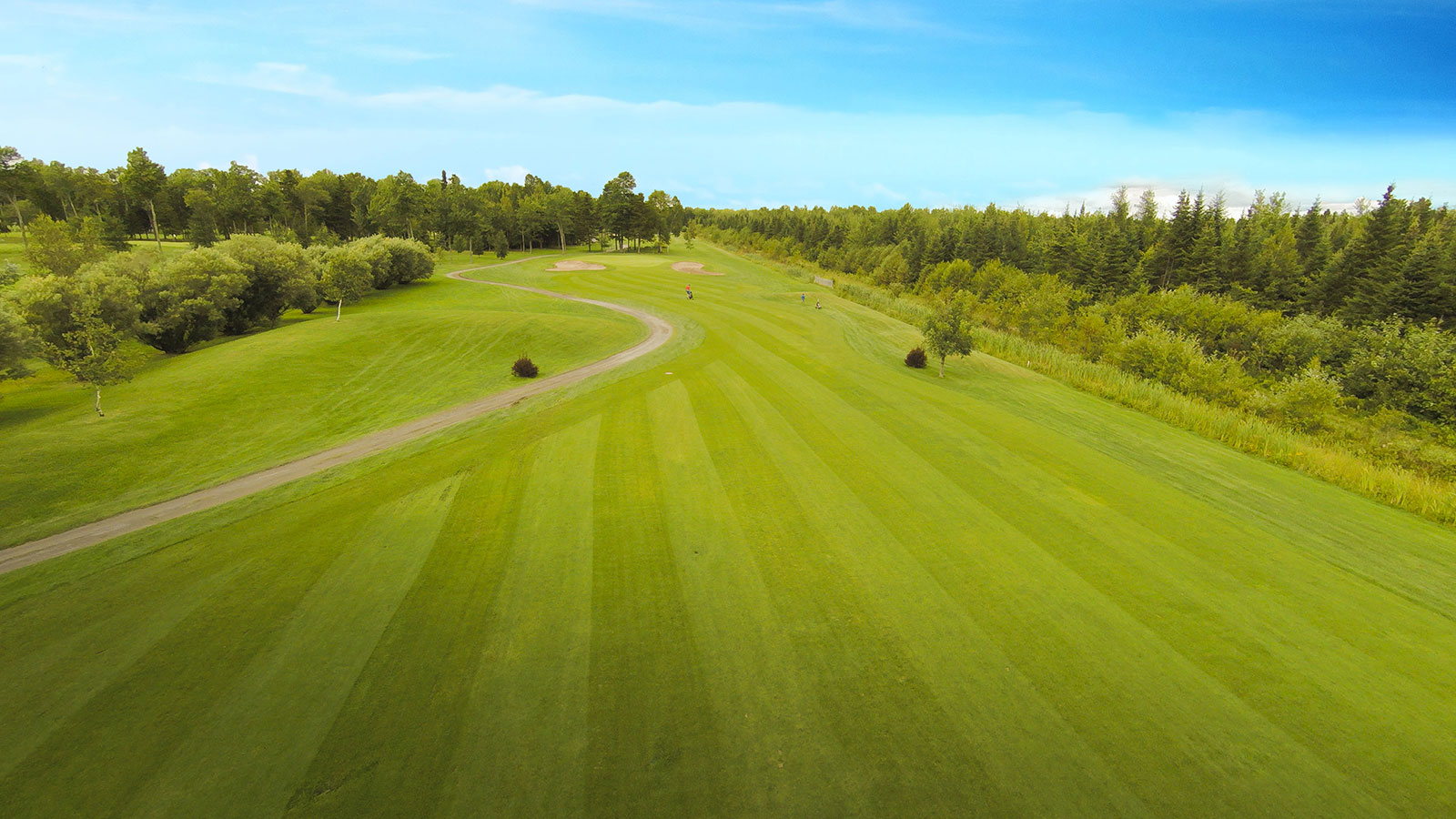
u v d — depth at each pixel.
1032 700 9.54
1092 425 26.30
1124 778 8.12
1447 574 14.48
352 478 18.97
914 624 11.44
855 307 61.78
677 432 22.91
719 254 126.88
